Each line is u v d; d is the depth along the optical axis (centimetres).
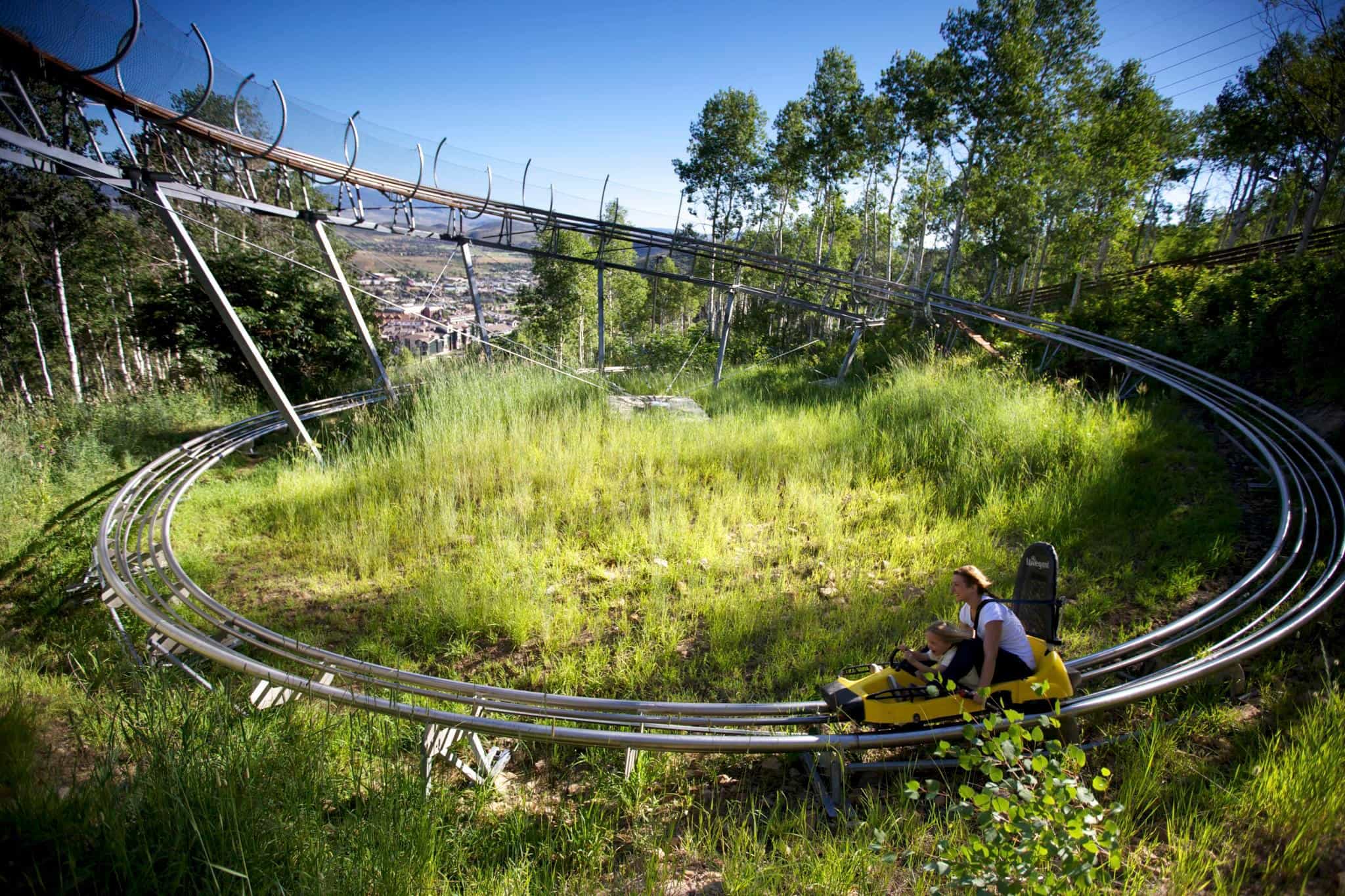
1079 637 568
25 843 316
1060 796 266
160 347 1559
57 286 2020
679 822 414
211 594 718
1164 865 337
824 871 343
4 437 1045
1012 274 3509
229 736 420
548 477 954
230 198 1055
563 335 3572
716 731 474
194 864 322
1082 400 1091
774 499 884
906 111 2528
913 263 4494
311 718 481
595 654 577
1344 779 363
